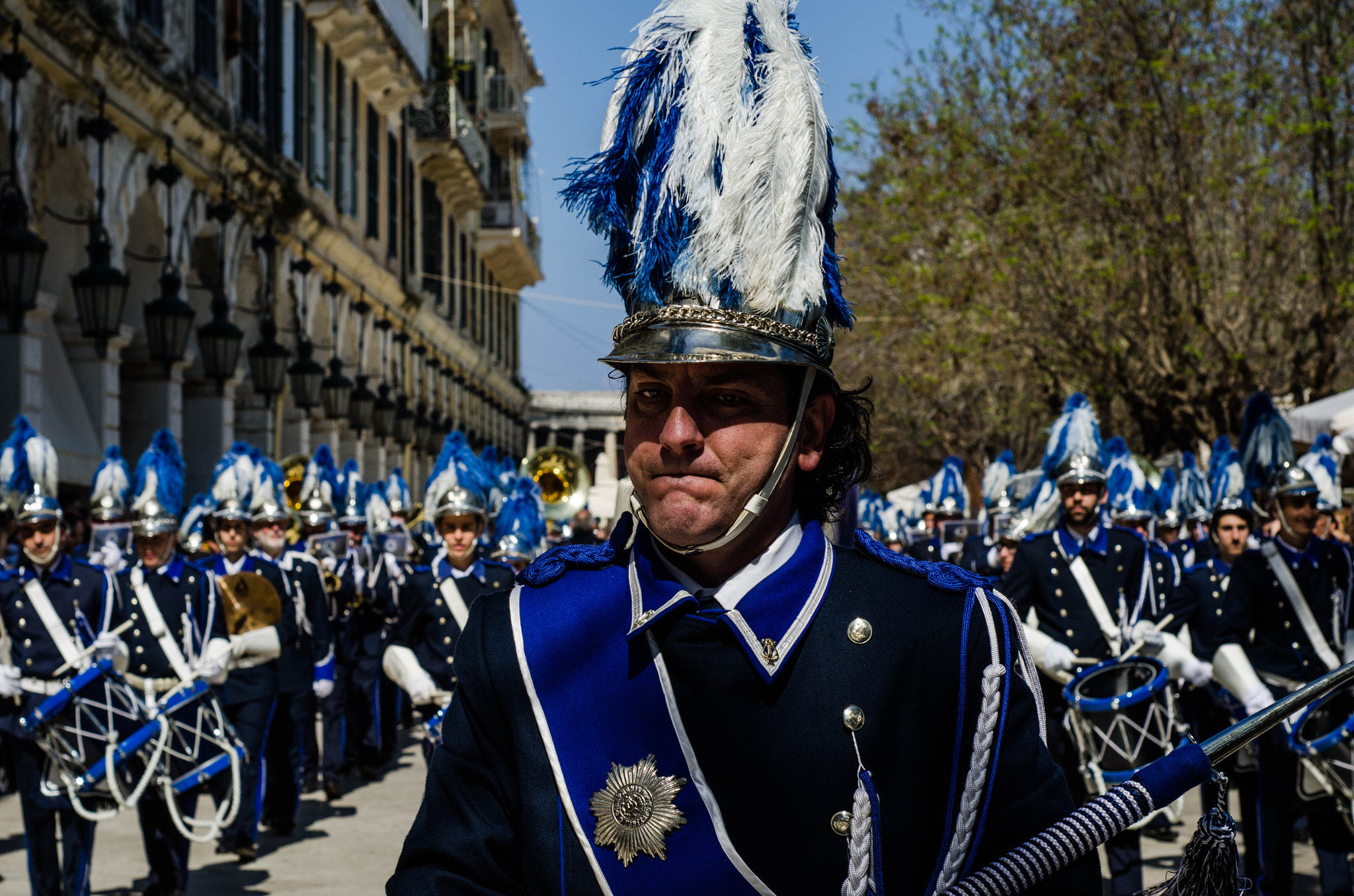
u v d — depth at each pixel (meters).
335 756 11.18
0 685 6.94
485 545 9.77
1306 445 13.19
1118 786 1.89
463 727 1.98
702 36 1.97
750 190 1.89
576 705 1.90
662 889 1.82
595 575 2.02
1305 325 17.64
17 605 7.13
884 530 19.84
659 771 1.85
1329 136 16.42
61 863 7.27
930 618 1.93
